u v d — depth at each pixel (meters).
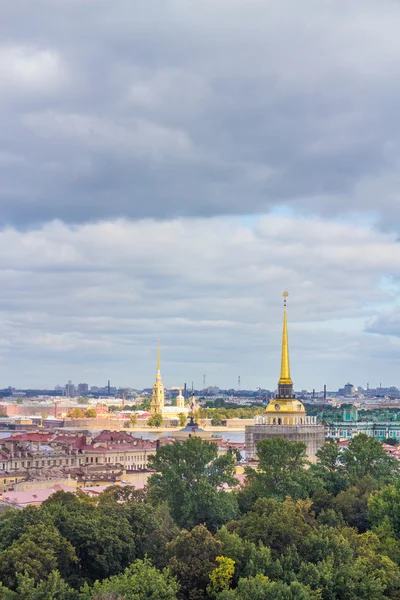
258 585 194.00
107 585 191.62
